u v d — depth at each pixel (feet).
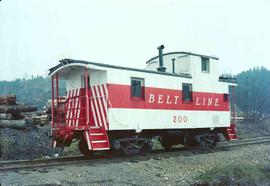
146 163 38.99
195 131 56.75
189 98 54.24
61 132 44.70
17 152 50.60
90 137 41.52
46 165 35.88
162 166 38.86
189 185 32.94
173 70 57.11
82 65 42.45
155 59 59.62
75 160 42.09
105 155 45.83
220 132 61.36
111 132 45.06
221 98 59.72
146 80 47.67
